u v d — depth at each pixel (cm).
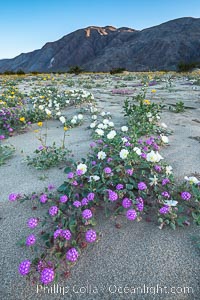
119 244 157
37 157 278
